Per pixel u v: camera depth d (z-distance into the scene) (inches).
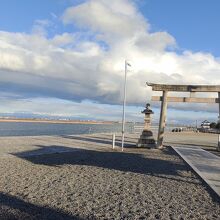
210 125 3966.5
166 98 1263.5
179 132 3253.0
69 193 430.3
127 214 345.1
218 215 354.9
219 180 553.3
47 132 2566.4
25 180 509.4
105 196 421.1
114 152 1035.3
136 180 542.9
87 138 1670.8
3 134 2113.7
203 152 1090.7
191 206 388.2
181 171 658.8
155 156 935.7
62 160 783.7
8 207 357.4
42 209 354.0
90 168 658.2
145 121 1245.7
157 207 377.7
